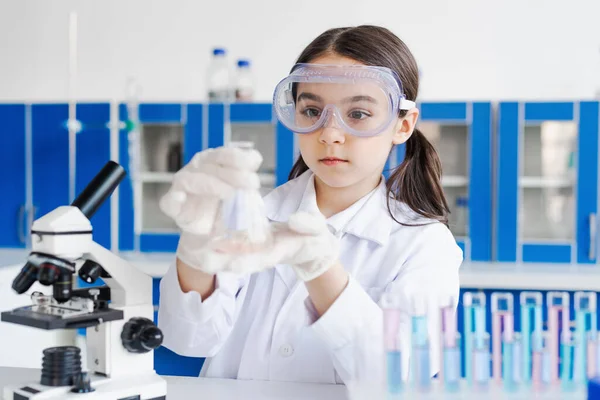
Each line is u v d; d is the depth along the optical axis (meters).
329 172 1.25
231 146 0.95
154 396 1.07
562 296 1.01
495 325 1.00
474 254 3.12
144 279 1.10
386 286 1.35
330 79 1.21
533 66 3.36
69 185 3.34
